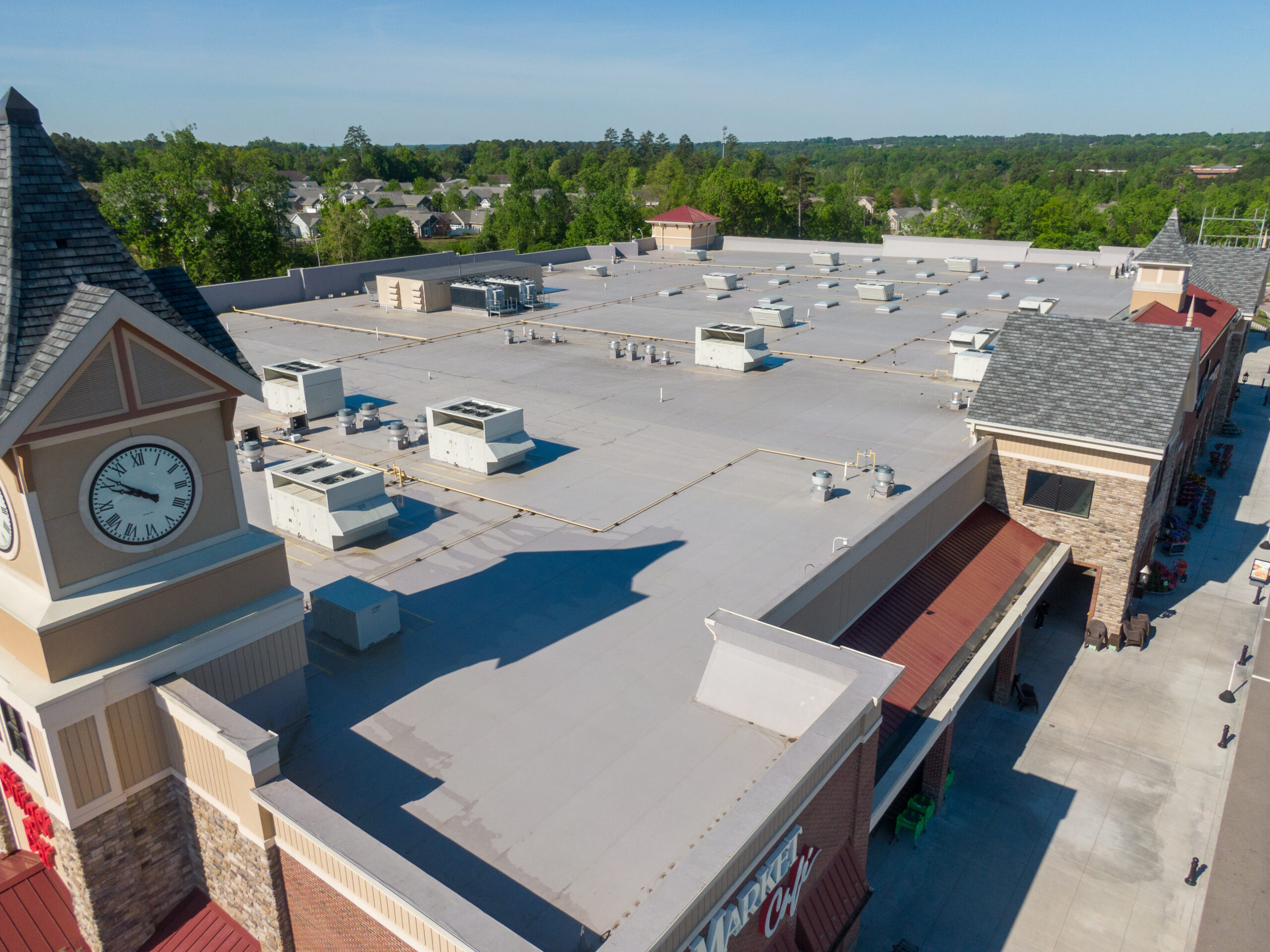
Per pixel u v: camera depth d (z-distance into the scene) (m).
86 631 13.45
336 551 23.44
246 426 33.19
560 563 22.89
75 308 12.90
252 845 13.74
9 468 12.68
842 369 41.62
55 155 13.61
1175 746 28.53
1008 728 29.38
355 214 119.12
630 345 43.53
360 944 12.81
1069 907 22.42
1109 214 184.50
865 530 23.84
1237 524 46.31
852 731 15.70
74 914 16.39
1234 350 58.97
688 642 19.30
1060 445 31.03
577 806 14.46
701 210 149.50
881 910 22.30
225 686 15.31
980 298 59.19
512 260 74.81
